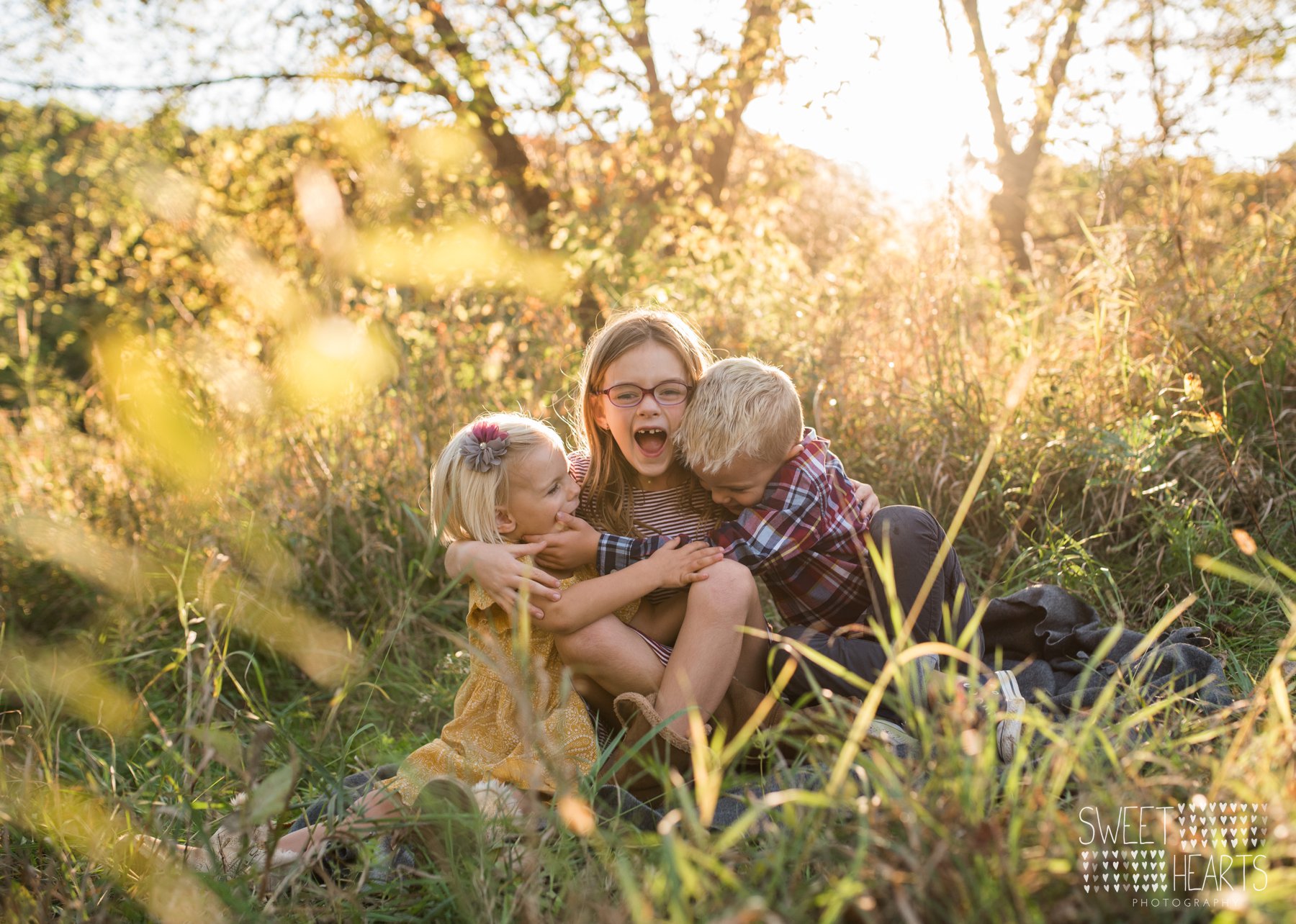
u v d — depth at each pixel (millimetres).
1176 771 1541
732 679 2168
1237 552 2945
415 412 4293
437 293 5715
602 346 2426
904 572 2338
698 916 1376
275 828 1743
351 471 4230
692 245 6961
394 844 1950
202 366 4758
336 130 8102
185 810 1985
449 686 3283
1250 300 3771
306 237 7328
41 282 9164
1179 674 2203
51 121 9164
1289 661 2271
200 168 8766
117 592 3908
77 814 2062
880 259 4891
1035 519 3416
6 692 3043
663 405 2375
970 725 1548
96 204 8758
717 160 8547
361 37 7773
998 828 1344
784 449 2328
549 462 2240
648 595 2326
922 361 4184
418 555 3885
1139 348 3879
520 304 5742
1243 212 4551
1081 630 2504
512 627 2201
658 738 2055
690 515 2480
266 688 3527
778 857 1419
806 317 4707
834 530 2365
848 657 2248
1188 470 3379
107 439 5188
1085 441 3430
